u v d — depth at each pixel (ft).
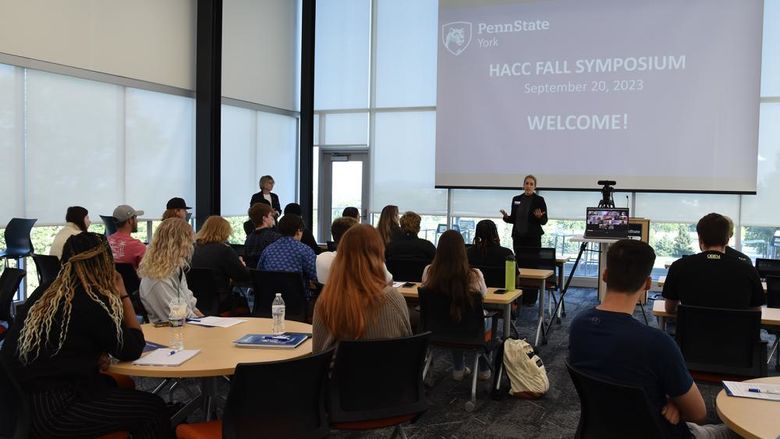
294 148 34.37
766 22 25.76
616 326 7.04
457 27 29.40
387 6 31.91
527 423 12.71
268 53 31.81
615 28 26.94
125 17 23.88
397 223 19.65
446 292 12.98
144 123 25.05
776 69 25.72
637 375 6.82
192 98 27.30
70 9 21.76
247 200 30.81
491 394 14.32
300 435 7.94
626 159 26.91
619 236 20.97
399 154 31.91
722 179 25.62
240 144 30.25
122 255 16.48
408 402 8.95
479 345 13.16
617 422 6.92
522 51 28.37
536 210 23.86
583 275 29.17
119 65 23.71
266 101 31.78
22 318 8.07
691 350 11.14
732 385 7.66
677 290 11.79
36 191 21.11
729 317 10.77
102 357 8.43
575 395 14.39
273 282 14.83
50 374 7.88
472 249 17.01
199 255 15.56
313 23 31.65
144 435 8.34
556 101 27.91
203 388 10.43
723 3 25.39
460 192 30.63
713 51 25.57
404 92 31.71
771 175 25.95
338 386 8.56
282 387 7.72
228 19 28.96
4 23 19.67
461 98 29.43
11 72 20.18
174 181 26.53
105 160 23.52
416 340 8.68
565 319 22.62
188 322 10.82
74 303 8.03
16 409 7.32
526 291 20.03
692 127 25.95
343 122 33.12
